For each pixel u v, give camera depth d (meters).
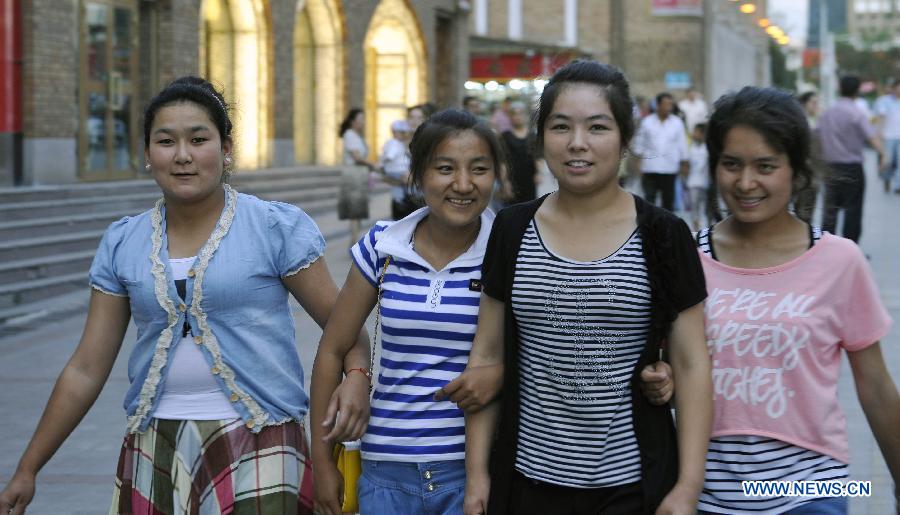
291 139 23.34
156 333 3.60
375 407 3.72
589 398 3.25
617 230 3.27
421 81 28.83
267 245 3.66
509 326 3.34
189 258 3.62
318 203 20.92
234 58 22.16
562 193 3.32
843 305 3.34
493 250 3.40
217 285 3.57
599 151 3.23
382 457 3.68
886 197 23.83
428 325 3.61
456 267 3.63
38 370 8.74
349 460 3.83
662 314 3.22
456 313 3.60
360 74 26.14
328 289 3.76
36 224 12.89
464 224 3.61
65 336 10.08
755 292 3.35
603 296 3.20
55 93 15.70
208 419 3.59
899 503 3.56
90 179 17.06
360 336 3.81
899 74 106.00
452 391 3.44
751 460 3.31
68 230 13.48
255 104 22.22
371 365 3.81
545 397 3.29
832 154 12.55
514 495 3.36
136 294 3.59
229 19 22.02
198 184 3.57
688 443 3.22
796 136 3.29
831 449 3.32
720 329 3.34
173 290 3.56
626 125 3.28
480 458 3.47
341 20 25.03
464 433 3.64
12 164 15.10
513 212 3.39
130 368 3.68
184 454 3.59
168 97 3.59
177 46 18.98
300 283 3.72
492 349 3.47
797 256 3.36
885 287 11.73
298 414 3.71
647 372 3.21
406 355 3.65
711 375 3.28
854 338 3.38
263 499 3.57
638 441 3.26
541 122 3.34
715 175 3.42
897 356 8.41
